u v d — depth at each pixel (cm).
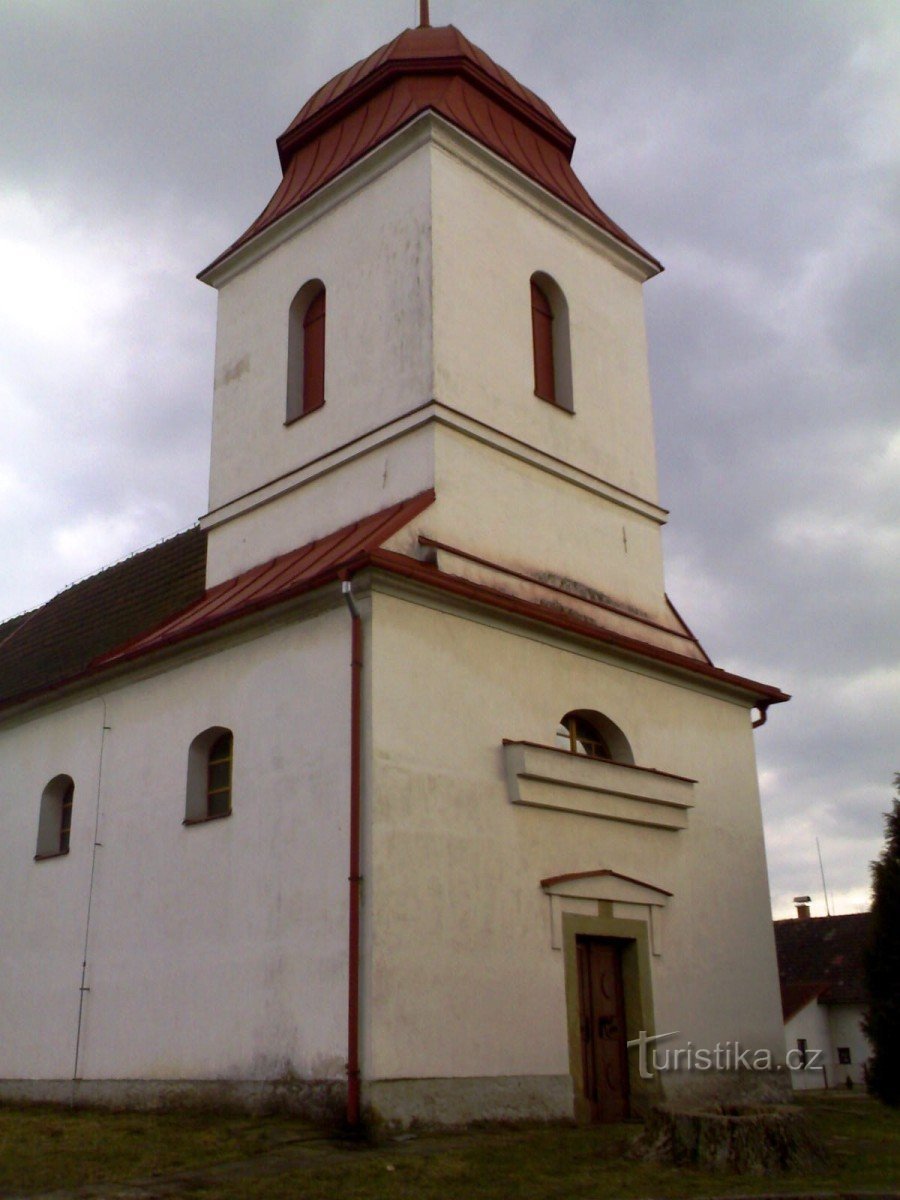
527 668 1371
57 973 1494
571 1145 1056
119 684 1540
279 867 1236
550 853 1330
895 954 1497
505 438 1509
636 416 1769
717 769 1628
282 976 1196
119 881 1445
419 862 1184
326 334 1622
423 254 1512
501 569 1414
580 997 1338
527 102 1781
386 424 1477
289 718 1277
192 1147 1012
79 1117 1246
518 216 1662
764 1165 938
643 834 1474
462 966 1194
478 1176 911
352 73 1812
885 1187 876
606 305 1783
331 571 1216
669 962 1446
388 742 1192
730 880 1584
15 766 1692
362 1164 939
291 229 1728
